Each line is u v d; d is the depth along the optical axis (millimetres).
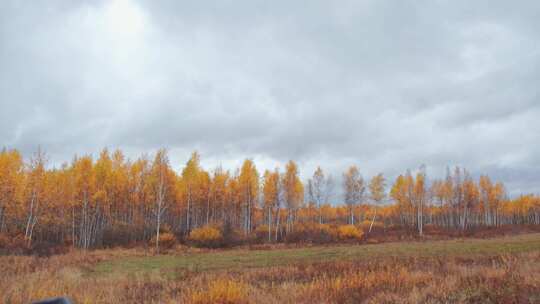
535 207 84812
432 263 14344
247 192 50438
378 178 53719
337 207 97062
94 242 40656
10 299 7828
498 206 74750
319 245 35750
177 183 50875
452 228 59781
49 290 8773
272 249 32781
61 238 46219
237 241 38625
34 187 37281
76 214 44031
